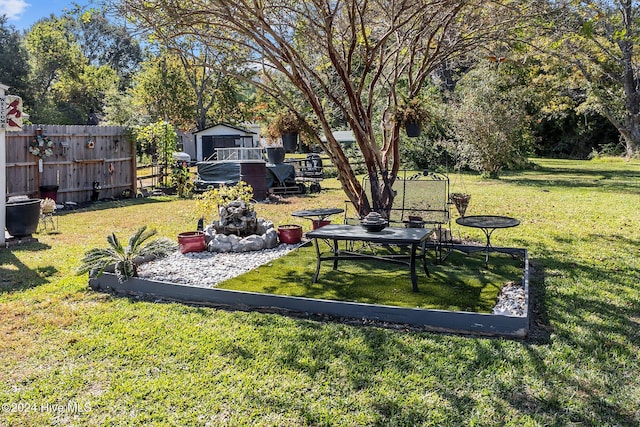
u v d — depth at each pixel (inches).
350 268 203.0
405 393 100.3
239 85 1150.3
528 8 225.9
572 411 92.6
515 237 263.7
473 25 246.4
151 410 96.0
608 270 193.8
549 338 126.1
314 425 90.2
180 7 184.5
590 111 905.5
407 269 199.5
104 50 1509.6
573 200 412.2
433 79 597.0
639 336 127.3
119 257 175.9
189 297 161.0
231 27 196.7
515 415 91.9
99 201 449.7
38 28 1222.3
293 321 140.6
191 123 1203.2
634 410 92.7
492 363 112.4
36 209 265.3
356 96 231.8
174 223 323.0
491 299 157.1
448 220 237.5
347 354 118.4
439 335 129.4
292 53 211.9
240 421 91.8
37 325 140.6
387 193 245.6
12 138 374.0
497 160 620.1
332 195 489.7
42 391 103.7
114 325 139.8
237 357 118.0
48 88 1291.8
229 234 253.3
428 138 693.9
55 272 199.6
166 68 1098.1
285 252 237.5
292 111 243.1
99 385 106.1
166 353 120.8
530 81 757.9
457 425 89.3
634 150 854.5
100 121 1195.9
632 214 336.5
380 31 257.1
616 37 261.3
